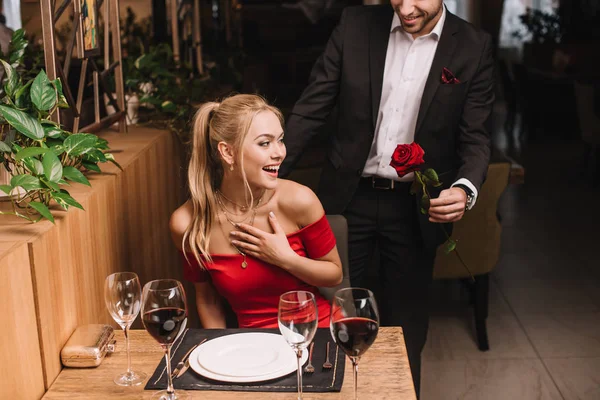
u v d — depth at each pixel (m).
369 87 2.67
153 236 2.73
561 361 3.50
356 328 1.41
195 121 2.05
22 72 2.50
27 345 1.51
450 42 2.61
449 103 2.61
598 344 3.66
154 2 4.58
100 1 2.50
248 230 2.04
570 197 6.47
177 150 3.28
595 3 11.28
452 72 2.61
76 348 1.66
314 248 2.16
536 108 9.24
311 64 10.23
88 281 1.90
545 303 4.18
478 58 2.62
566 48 10.63
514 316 4.02
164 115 3.34
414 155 2.27
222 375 1.58
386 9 2.71
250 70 6.70
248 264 2.09
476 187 2.54
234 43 6.79
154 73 3.34
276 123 2.01
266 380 1.57
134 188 2.43
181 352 1.71
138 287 1.59
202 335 1.79
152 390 1.56
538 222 5.74
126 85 3.18
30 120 1.68
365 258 2.88
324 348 1.72
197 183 2.07
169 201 3.07
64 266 1.72
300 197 2.11
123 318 1.57
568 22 11.59
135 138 2.85
